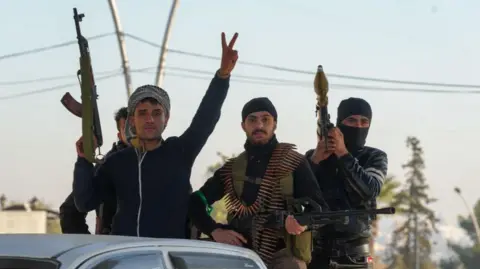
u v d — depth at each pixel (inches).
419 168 3654.0
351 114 329.1
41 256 186.5
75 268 181.2
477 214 3865.7
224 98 283.4
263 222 285.7
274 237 287.0
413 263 3619.6
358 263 318.7
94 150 265.9
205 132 279.1
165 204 267.1
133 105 271.6
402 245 3634.4
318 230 322.0
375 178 319.3
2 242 200.8
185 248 207.3
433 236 3688.5
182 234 271.1
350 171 308.7
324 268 321.1
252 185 290.7
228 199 296.4
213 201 300.7
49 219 1964.8
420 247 3654.0
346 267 317.7
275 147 293.4
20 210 1982.0
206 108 280.1
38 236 207.9
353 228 313.0
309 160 323.3
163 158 270.5
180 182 270.7
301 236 285.1
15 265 186.4
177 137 277.9
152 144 271.1
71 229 313.0
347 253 317.7
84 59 269.4
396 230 3644.2
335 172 320.8
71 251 187.3
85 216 316.5
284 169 287.7
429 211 3641.7
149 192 266.5
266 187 287.7
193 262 207.5
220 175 299.7
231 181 295.1
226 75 283.0
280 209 287.9
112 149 319.3
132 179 267.4
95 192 272.7
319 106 311.6
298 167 289.6
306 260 287.3
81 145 267.7
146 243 198.8
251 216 288.0
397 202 3560.5
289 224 279.1
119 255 190.5
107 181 274.7
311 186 289.6
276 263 286.0
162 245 202.2
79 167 267.6
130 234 264.5
